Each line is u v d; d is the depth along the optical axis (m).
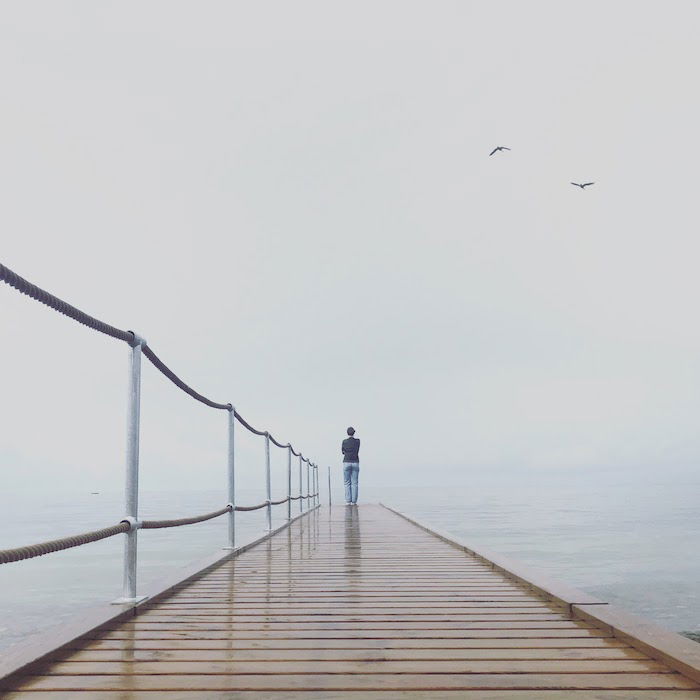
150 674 1.67
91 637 2.04
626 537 29.14
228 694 1.51
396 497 74.88
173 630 2.17
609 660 1.78
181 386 3.23
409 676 1.64
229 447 4.50
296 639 2.04
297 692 1.52
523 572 3.26
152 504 53.25
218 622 2.30
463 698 1.47
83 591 11.24
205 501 63.16
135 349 2.65
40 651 1.77
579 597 2.53
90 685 1.58
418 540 5.42
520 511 45.81
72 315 1.96
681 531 33.53
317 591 2.97
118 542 25.02
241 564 3.92
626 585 14.41
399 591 2.96
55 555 20.98
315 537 5.72
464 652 1.88
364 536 5.80
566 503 69.38
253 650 1.91
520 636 2.07
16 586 12.13
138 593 2.69
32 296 1.70
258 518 35.59
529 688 1.54
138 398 2.64
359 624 2.26
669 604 12.04
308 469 9.86
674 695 1.48
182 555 18.05
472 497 81.06
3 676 1.55
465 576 3.44
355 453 11.20
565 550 20.55
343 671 1.69
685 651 1.73
